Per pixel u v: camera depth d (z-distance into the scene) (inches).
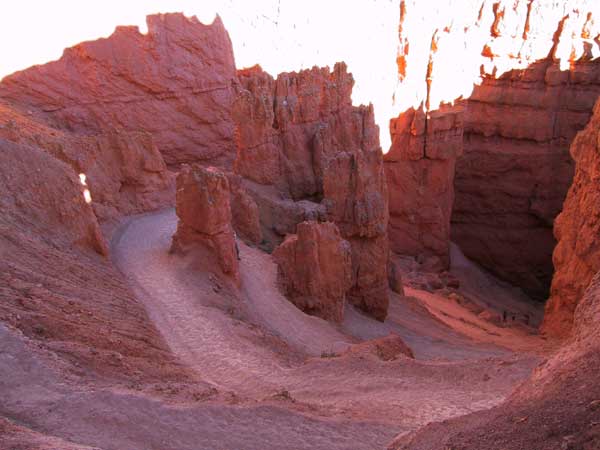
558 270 1211.9
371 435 409.4
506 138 2222.0
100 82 1510.8
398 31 2039.9
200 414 404.8
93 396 404.8
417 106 2001.7
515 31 2174.0
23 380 416.5
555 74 2133.4
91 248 854.5
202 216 895.1
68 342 498.3
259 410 419.5
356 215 1182.9
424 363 599.2
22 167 802.8
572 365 298.0
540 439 250.4
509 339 1203.9
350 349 677.9
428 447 286.2
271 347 701.3
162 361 575.2
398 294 1384.1
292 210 1279.5
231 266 907.4
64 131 1414.9
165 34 1622.8
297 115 1487.5
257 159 1392.7
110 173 1129.4
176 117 1649.9
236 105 1374.3
